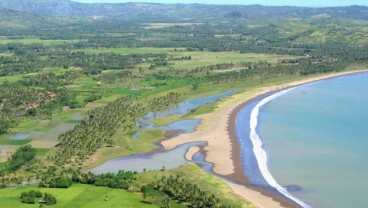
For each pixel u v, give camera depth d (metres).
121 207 171.88
